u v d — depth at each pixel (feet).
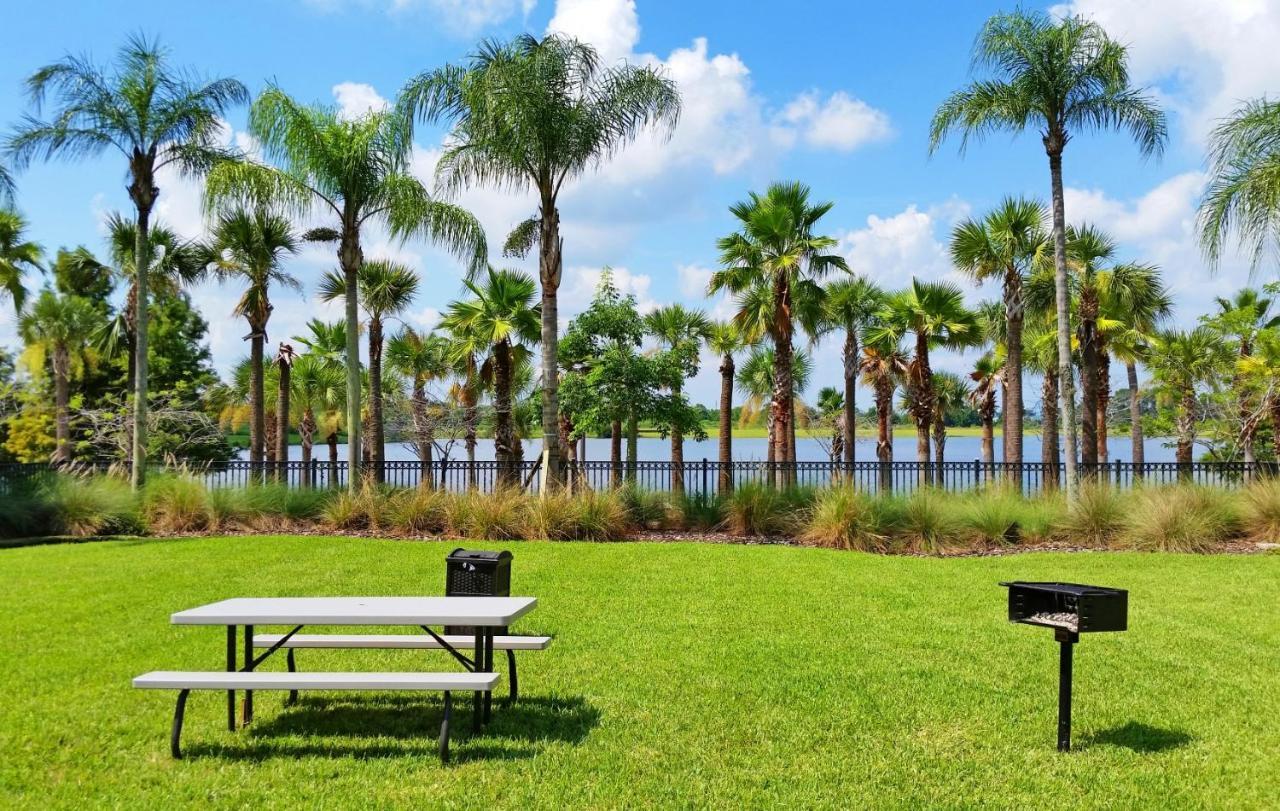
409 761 14.64
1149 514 43.65
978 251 78.18
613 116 51.96
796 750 15.29
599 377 81.15
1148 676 19.92
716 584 31.78
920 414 94.22
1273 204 39.68
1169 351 89.92
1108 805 13.10
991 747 15.49
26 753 15.06
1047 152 49.85
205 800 13.10
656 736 15.89
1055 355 93.35
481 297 82.07
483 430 99.14
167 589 30.50
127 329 85.76
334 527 49.14
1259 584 32.07
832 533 43.98
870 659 21.21
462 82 50.67
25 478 53.93
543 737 15.84
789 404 74.13
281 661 21.26
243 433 146.92
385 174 53.36
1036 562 37.96
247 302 79.25
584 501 47.52
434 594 29.60
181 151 52.70
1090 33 47.65
